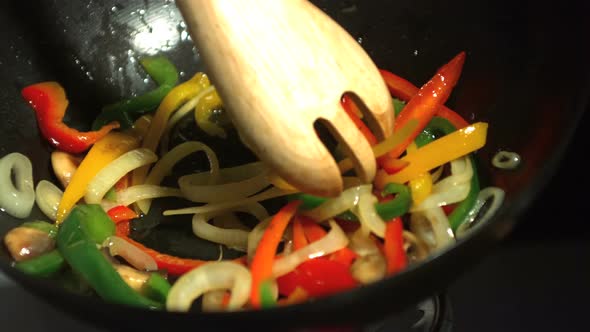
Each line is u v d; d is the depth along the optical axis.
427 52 0.52
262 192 0.47
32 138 0.49
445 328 0.47
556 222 0.53
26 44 0.51
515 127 0.47
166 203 0.49
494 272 0.51
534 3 0.47
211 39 0.41
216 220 0.48
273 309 0.36
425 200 0.46
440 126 0.49
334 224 0.44
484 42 0.49
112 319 0.37
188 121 0.53
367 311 0.37
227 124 0.52
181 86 0.52
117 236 0.46
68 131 0.49
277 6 0.42
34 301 0.49
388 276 0.36
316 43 0.42
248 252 0.45
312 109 0.41
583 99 0.42
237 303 0.41
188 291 0.42
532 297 0.50
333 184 0.41
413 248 0.45
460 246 0.36
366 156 0.42
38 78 0.51
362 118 0.48
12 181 0.47
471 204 0.46
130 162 0.49
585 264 0.51
